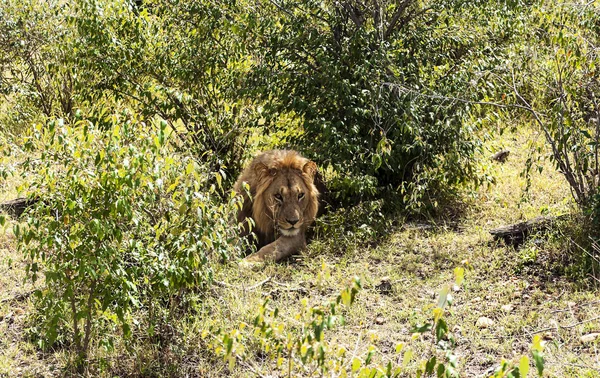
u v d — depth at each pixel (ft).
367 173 25.43
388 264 22.77
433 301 20.24
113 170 16.07
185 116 28.07
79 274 16.03
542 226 23.09
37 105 36.63
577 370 16.47
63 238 16.71
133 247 16.93
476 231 24.31
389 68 25.35
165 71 28.17
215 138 27.73
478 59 26.50
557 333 17.99
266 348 13.98
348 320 19.53
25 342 18.88
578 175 22.68
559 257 21.53
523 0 27.32
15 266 22.76
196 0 27.99
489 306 19.80
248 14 26.86
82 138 16.72
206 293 19.95
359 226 24.76
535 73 24.75
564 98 22.63
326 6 28.07
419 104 25.71
